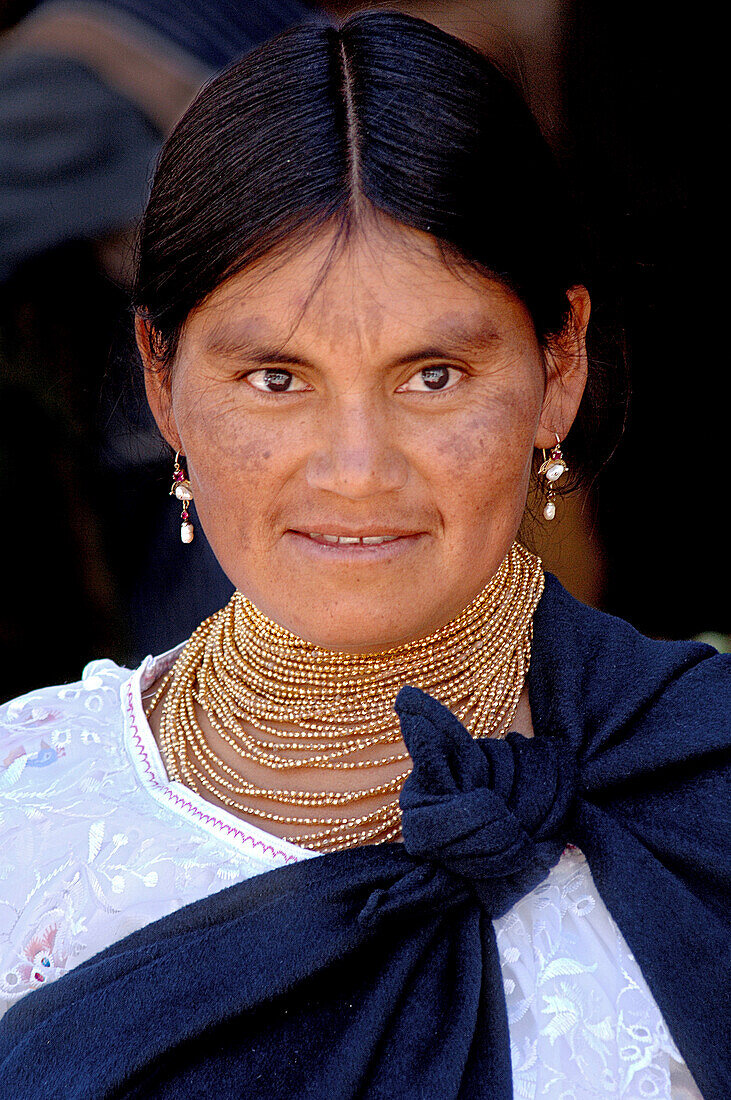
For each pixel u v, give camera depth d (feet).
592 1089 4.31
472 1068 4.27
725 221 10.17
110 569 8.94
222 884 4.84
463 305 4.38
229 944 4.45
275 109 4.39
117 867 4.99
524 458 4.70
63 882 5.04
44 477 8.48
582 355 5.29
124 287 7.92
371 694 5.22
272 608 4.80
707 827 4.57
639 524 11.46
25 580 8.92
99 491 8.66
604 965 4.52
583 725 4.89
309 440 4.47
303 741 5.26
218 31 7.95
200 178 4.49
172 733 5.51
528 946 4.56
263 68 4.53
